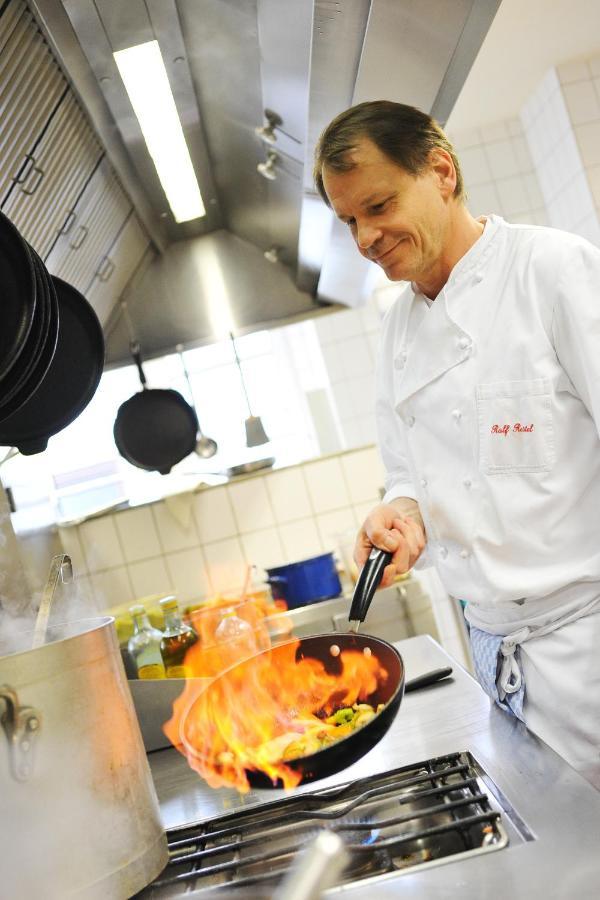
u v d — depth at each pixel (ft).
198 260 8.53
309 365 12.49
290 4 3.56
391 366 4.09
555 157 10.73
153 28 4.09
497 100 10.72
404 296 4.02
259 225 7.55
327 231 5.94
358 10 3.40
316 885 1.41
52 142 4.62
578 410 3.27
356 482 8.95
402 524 3.45
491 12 3.39
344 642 3.11
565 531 3.28
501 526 3.36
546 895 1.84
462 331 3.43
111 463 11.46
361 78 3.81
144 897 2.31
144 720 4.16
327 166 3.14
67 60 4.11
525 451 3.30
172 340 8.57
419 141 3.16
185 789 3.37
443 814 2.44
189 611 7.66
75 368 3.64
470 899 1.90
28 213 4.67
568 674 3.23
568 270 3.19
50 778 2.06
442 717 3.32
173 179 6.22
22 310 2.69
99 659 2.25
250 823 2.67
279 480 8.91
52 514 8.35
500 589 3.32
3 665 2.02
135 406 7.80
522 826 2.21
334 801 2.72
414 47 3.60
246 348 12.51
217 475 9.00
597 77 9.96
